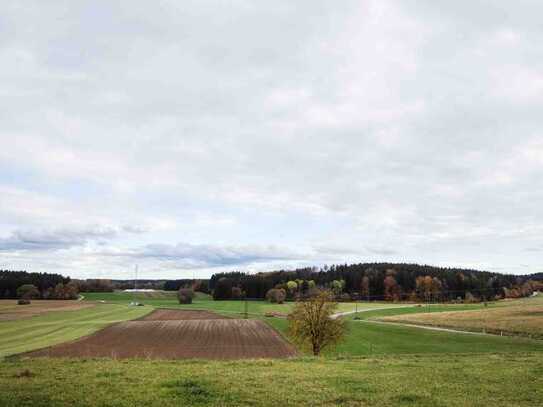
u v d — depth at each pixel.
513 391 18.22
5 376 19.86
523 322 97.38
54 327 96.38
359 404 16.00
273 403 15.91
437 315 129.12
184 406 15.29
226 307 176.75
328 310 56.50
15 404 15.21
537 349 65.12
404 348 68.56
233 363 25.05
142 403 15.57
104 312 144.00
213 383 18.69
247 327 99.19
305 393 17.33
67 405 15.21
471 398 16.95
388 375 21.20
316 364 24.98
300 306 57.91
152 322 109.12
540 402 16.61
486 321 104.75
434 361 26.84
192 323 107.38
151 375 20.41
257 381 19.23
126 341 75.62
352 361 26.48
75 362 24.83
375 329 96.88
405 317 130.88
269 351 64.19
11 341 72.38
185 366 23.45
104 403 15.50
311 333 56.25
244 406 15.48
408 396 17.00
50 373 20.70
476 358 28.52
